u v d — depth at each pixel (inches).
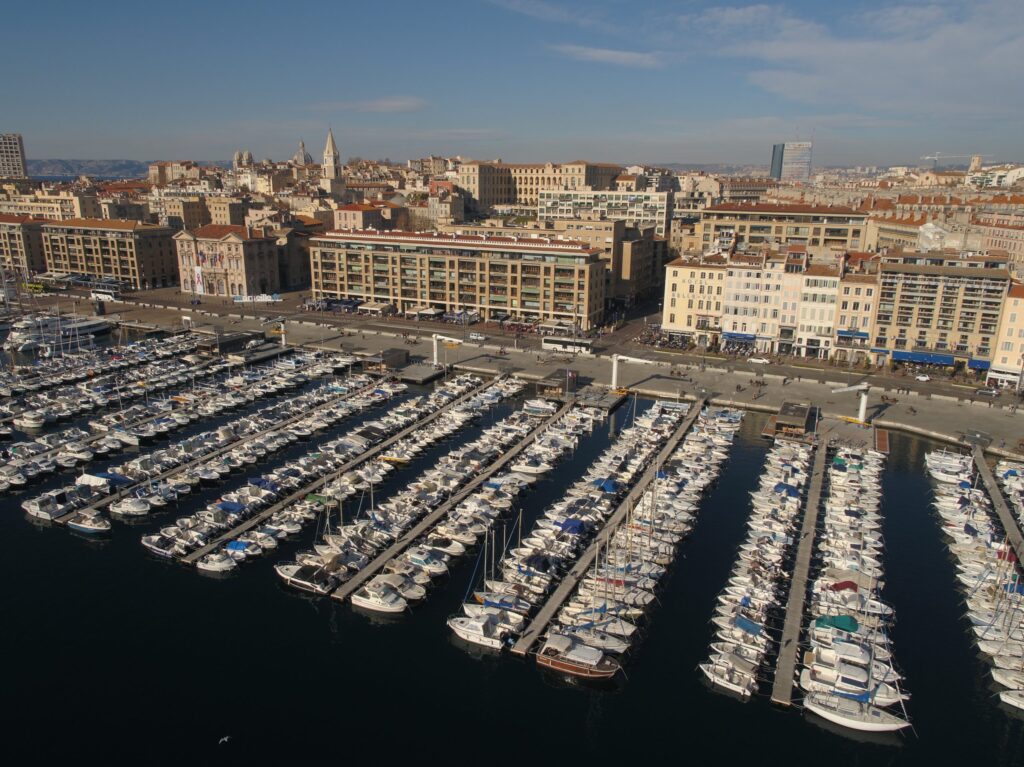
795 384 6609.3
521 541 3939.5
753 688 2947.8
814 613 3351.4
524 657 3147.1
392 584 3491.6
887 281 6875.0
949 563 3855.8
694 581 3668.8
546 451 5108.3
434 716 2837.1
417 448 5172.2
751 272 7475.4
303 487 4566.9
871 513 4242.1
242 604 3484.3
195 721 2792.8
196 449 5014.8
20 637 3225.9
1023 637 3218.5
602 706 2898.6
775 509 4261.8
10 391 6289.4
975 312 6589.6
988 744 2733.8
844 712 2805.1
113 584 3624.5
